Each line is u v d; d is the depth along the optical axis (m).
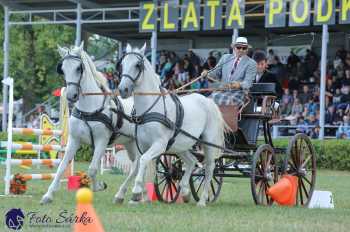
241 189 16.89
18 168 23.52
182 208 12.02
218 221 10.28
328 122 26.33
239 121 13.56
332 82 27.61
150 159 11.94
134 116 12.10
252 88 13.77
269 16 23.56
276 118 14.02
